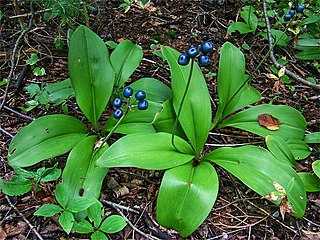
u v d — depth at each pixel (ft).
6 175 1.59
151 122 1.60
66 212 1.31
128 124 1.62
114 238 1.43
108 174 1.65
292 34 2.52
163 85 1.81
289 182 1.35
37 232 1.41
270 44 2.24
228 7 2.77
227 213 1.55
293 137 1.68
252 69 2.30
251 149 1.47
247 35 2.54
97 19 2.36
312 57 2.30
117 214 1.50
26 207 1.50
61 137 1.56
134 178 1.64
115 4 2.69
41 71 2.03
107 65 1.65
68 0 1.84
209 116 1.56
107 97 1.64
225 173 1.69
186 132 1.52
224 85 1.69
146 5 2.56
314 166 1.51
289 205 1.35
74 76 1.61
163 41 2.40
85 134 1.64
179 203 1.30
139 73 2.18
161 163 1.36
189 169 1.40
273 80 2.22
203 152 1.77
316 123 1.96
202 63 1.19
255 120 1.72
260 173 1.39
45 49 2.26
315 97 2.12
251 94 1.81
